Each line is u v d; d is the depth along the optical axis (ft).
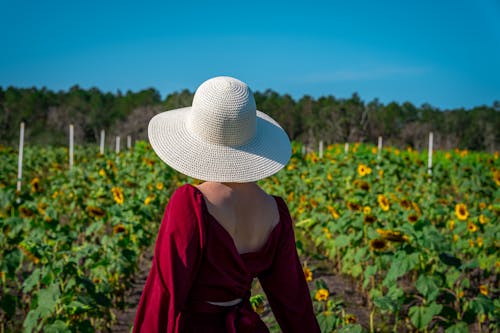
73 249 15.69
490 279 20.53
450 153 61.26
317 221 23.65
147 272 21.72
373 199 22.75
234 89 6.12
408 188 31.50
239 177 5.96
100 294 13.11
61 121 147.84
